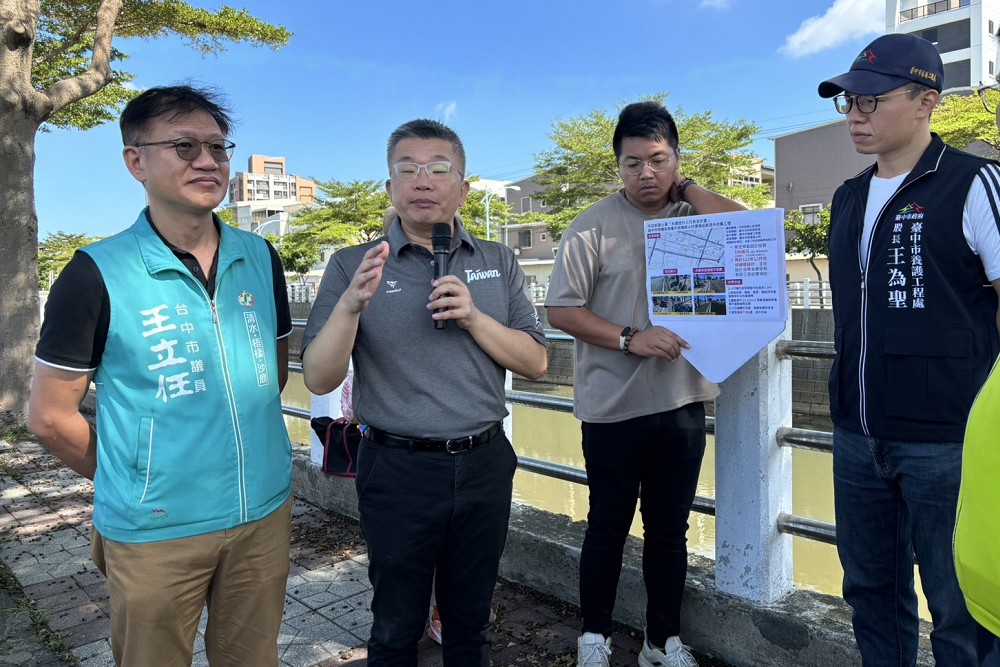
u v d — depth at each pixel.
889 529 1.84
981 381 1.63
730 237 2.07
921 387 1.66
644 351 2.16
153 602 1.61
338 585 3.22
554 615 2.88
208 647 1.86
